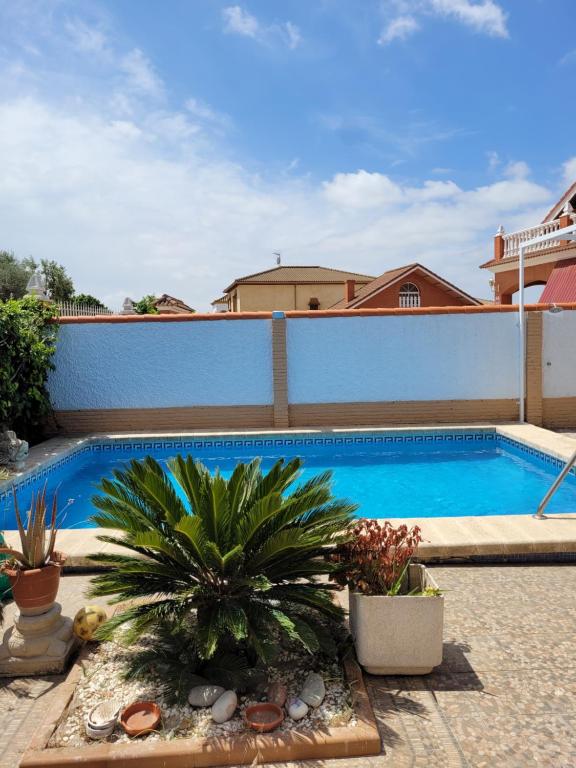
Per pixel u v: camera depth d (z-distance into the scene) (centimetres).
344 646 352
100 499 362
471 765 259
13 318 1002
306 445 1134
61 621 373
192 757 261
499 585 462
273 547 326
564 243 1712
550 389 1191
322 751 265
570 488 888
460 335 1196
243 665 327
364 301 3014
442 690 318
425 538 521
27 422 1100
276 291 3941
